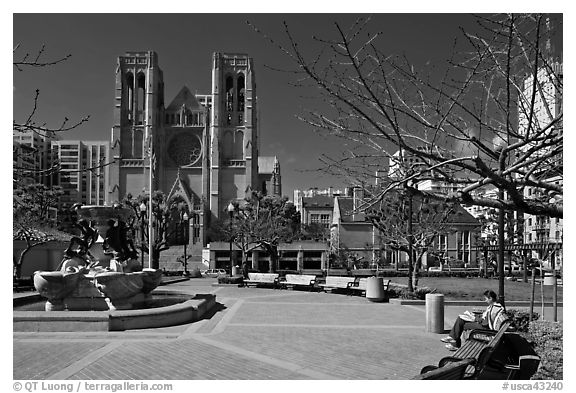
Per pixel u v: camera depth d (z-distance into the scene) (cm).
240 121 12100
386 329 1490
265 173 14400
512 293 2838
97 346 1190
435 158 669
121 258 1923
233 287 3297
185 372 969
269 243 6353
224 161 11781
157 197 7350
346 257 7606
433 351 1177
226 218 10625
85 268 1783
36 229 4106
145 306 1884
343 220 7744
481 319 1151
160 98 12388
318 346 1223
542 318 1501
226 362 1049
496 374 851
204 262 8462
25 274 4694
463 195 693
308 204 11338
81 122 951
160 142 11700
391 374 970
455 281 4416
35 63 862
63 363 1030
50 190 5475
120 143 11575
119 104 11656
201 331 1417
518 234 3359
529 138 650
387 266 7112
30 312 1443
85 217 1888
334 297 2534
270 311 1911
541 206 677
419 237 2619
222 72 12038
